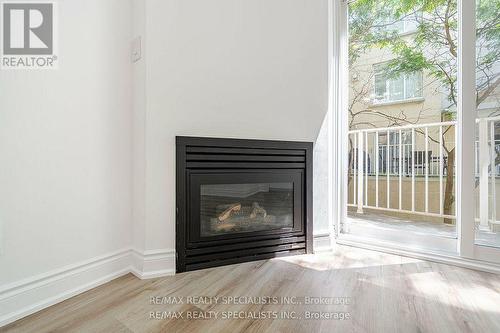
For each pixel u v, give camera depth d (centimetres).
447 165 247
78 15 141
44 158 126
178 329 107
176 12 165
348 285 148
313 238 208
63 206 134
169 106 163
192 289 143
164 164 162
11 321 112
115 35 161
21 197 118
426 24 232
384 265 180
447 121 241
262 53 193
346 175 236
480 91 176
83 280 141
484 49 174
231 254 180
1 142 112
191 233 168
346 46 237
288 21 202
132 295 136
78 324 111
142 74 160
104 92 154
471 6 171
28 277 120
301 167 204
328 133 217
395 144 272
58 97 132
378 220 271
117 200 161
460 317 116
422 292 140
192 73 170
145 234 158
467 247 175
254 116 190
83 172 143
